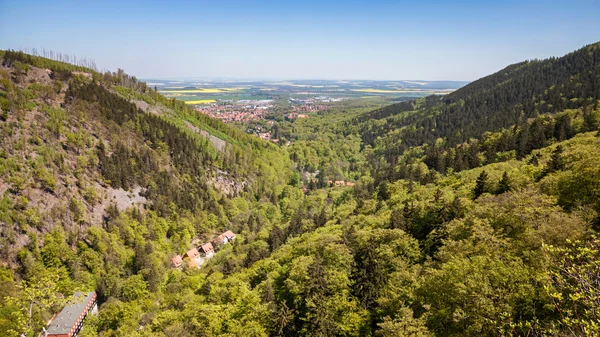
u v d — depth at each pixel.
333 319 39.81
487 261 32.22
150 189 126.94
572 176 49.19
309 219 110.44
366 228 66.06
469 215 50.16
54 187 98.94
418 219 65.44
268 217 154.12
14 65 140.00
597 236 30.98
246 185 169.62
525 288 28.05
